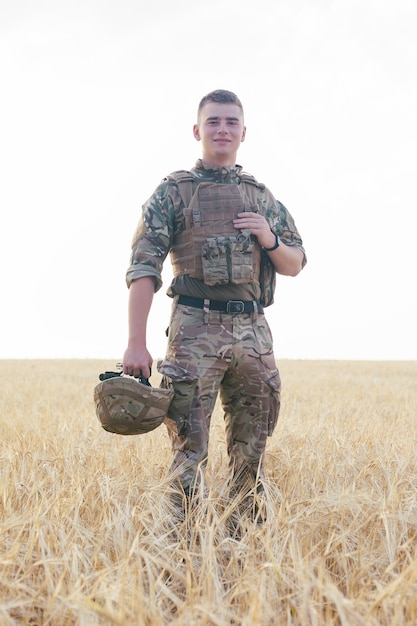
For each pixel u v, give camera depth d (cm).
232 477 398
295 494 411
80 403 1034
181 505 371
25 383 1541
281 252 388
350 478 442
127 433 358
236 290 377
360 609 249
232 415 397
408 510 345
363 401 1113
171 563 296
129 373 371
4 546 306
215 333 374
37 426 630
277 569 264
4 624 242
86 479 408
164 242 377
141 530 319
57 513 327
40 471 433
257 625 229
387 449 516
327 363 3844
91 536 316
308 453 481
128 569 269
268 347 391
